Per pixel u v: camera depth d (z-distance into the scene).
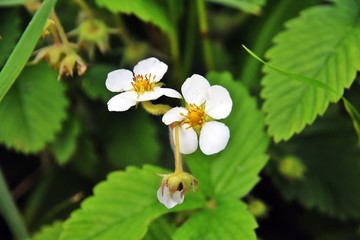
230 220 0.23
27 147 0.27
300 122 0.23
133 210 0.23
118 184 0.24
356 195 0.28
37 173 0.31
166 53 0.30
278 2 0.29
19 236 0.26
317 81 0.21
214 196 0.24
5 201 0.26
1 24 0.27
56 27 0.24
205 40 0.28
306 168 0.28
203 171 0.24
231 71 0.30
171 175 0.20
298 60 0.24
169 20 0.26
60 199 0.30
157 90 0.21
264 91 0.24
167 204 0.20
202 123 0.21
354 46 0.24
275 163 0.28
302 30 0.24
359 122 0.23
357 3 0.25
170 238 0.24
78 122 0.28
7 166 0.31
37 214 0.30
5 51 0.27
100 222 0.23
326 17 0.24
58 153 0.28
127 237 0.23
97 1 0.25
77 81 0.29
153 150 0.29
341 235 0.30
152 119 0.30
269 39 0.29
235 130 0.24
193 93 0.21
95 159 0.29
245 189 0.23
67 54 0.23
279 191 0.29
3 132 0.27
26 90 0.27
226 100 0.21
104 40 0.26
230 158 0.24
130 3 0.26
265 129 0.24
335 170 0.28
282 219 0.31
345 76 0.23
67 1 0.28
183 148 0.21
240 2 0.25
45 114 0.27
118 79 0.21
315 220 0.31
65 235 0.23
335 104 0.28
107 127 0.29
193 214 0.23
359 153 0.28
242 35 0.31
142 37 0.30
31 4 0.25
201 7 0.27
